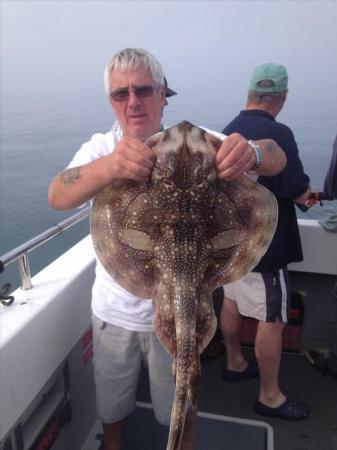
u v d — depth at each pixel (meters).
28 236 17.41
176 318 1.50
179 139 1.42
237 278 1.61
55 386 2.23
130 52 1.81
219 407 2.88
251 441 2.55
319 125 36.34
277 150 1.70
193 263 1.53
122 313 1.98
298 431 2.66
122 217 1.57
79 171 1.57
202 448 2.49
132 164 1.39
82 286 2.38
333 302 3.16
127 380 2.13
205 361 3.39
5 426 1.69
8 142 46.47
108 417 2.19
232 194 1.54
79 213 2.60
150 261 1.59
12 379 1.73
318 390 3.05
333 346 3.13
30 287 2.16
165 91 2.02
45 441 2.04
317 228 3.34
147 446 2.49
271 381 2.74
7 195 24.09
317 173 13.55
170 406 2.10
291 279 3.60
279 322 2.67
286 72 2.70
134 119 1.87
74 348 2.35
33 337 1.88
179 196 1.46
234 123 2.72
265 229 1.60
